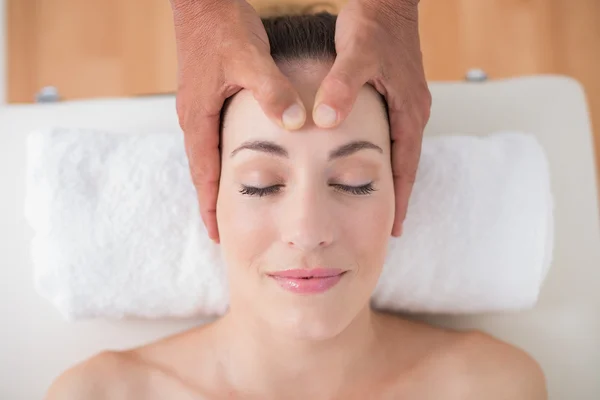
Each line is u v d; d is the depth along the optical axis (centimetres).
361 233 74
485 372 89
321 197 71
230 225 75
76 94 150
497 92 105
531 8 152
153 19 153
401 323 95
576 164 103
